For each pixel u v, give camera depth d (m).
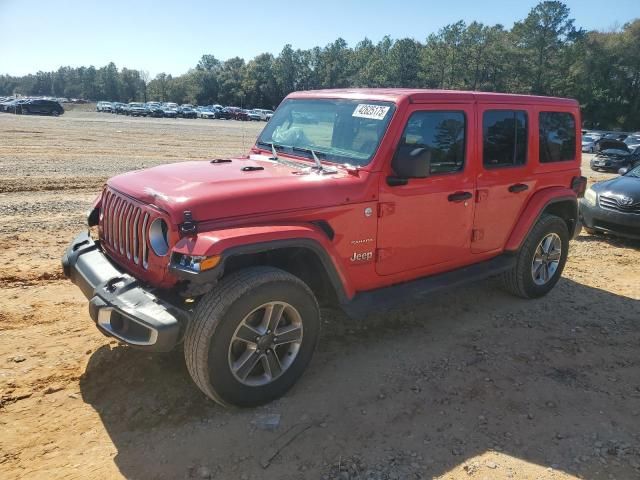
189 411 3.50
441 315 5.29
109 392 3.67
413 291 4.43
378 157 3.97
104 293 3.40
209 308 3.22
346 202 3.84
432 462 3.12
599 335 4.99
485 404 3.75
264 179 3.73
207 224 3.28
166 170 4.04
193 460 3.06
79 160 16.58
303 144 4.55
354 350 4.46
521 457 3.20
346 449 3.20
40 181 12.01
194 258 3.12
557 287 6.30
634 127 92.06
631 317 5.46
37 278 5.67
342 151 4.20
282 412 3.54
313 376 4.01
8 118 39.03
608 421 3.62
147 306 3.22
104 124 38.41
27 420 3.34
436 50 104.50
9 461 2.99
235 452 3.14
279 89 123.75
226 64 140.75
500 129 4.92
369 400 3.73
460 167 4.60
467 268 5.02
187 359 3.28
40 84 169.50
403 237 4.26
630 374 4.29
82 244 4.16
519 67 96.44
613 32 100.62
